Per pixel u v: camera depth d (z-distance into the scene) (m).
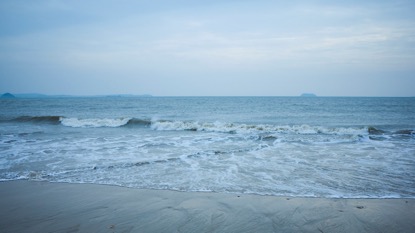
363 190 5.42
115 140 11.98
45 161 7.97
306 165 7.54
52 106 45.22
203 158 8.41
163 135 13.61
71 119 19.34
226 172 6.81
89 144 10.93
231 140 11.95
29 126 17.88
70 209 4.52
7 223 4.04
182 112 31.25
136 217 4.15
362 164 7.64
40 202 4.85
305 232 3.65
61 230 3.78
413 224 3.90
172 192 5.32
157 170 7.00
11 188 5.66
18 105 48.75
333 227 3.80
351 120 21.34
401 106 43.59
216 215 4.19
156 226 3.84
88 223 3.98
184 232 3.66
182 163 7.75
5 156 8.63
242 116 25.41
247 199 4.89
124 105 49.25
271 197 5.00
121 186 5.72
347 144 10.98
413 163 7.75
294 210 4.38
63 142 11.41
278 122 19.98
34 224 3.99
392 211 4.35
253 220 4.02
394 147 10.32
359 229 3.75
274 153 9.20
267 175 6.54
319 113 29.02
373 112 30.23
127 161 7.96
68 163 7.73
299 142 11.42
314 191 5.36
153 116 25.58
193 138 12.54
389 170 6.97
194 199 4.91
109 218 4.13
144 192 5.33
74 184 5.88
